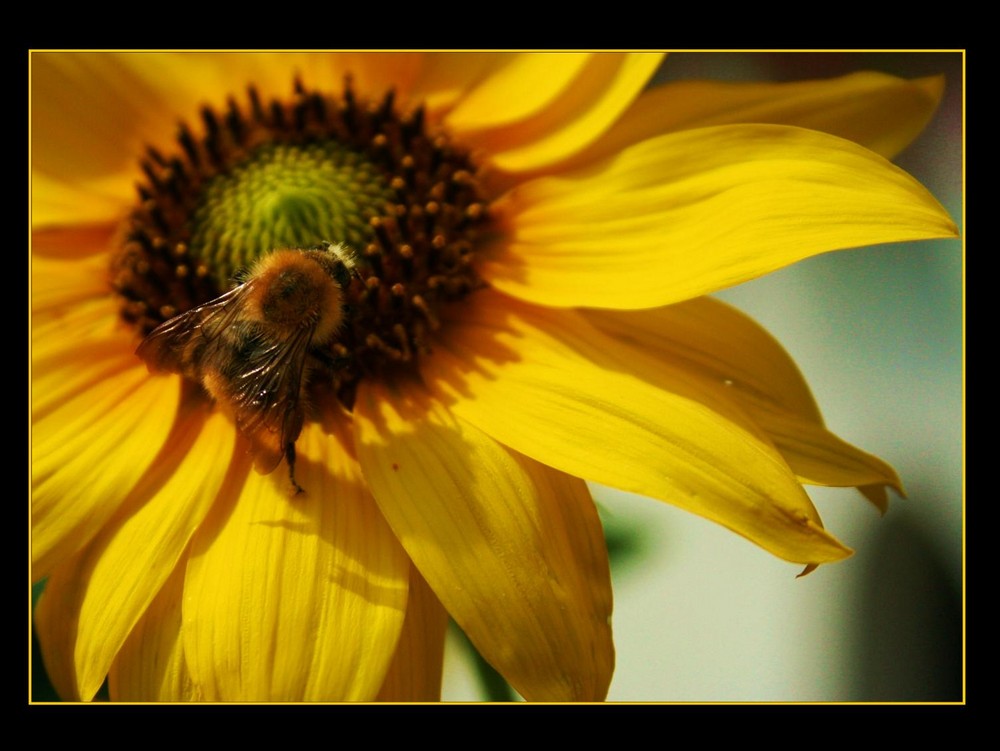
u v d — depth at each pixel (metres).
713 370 0.14
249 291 0.14
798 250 0.13
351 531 0.13
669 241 0.14
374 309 0.14
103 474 0.14
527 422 0.14
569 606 0.13
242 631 0.13
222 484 0.14
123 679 0.13
